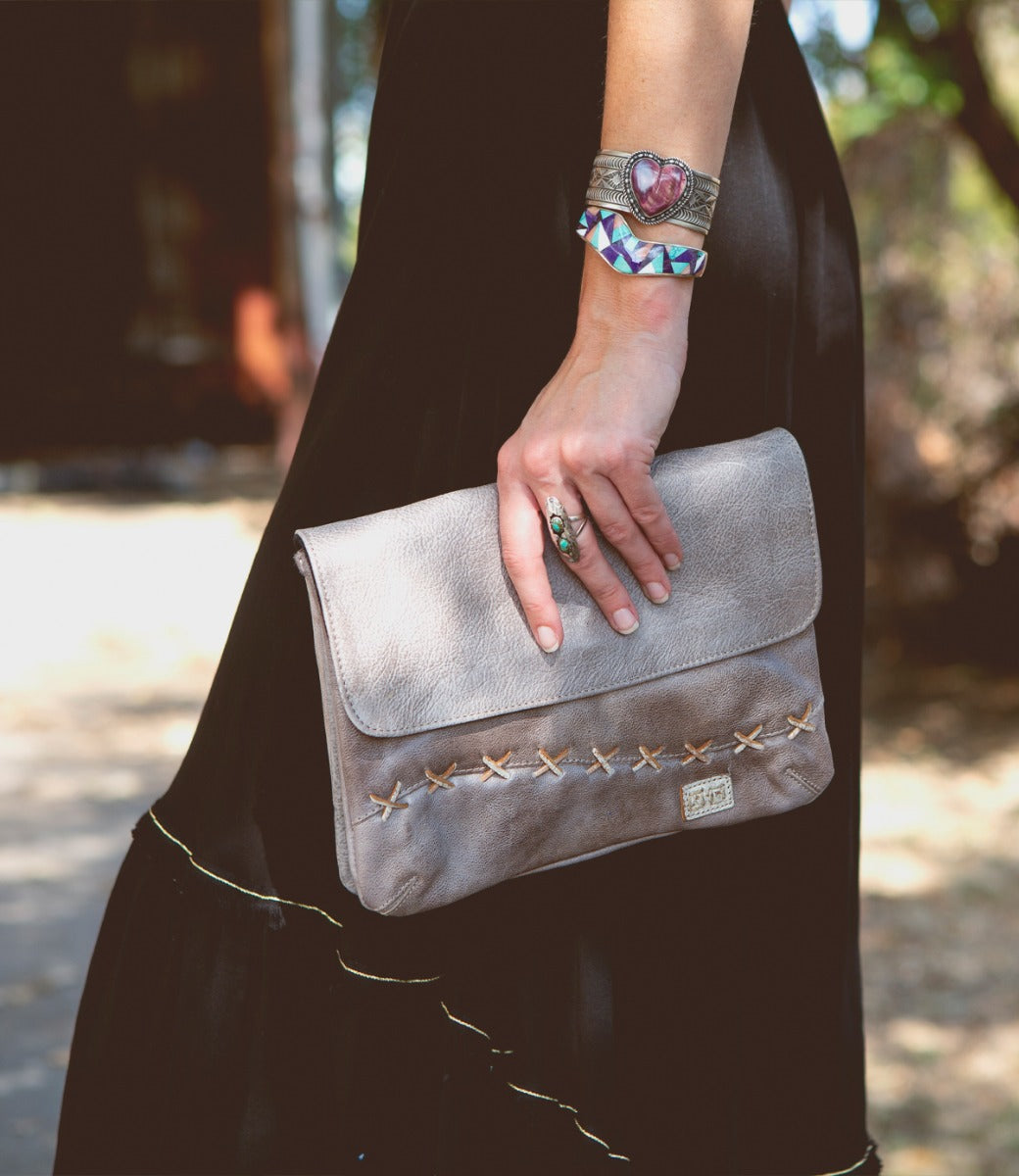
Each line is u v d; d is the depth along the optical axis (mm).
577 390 987
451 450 1101
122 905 1159
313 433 1134
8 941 3314
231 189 14297
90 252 14477
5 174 14141
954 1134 2924
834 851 1190
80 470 13242
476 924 1118
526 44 1086
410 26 1131
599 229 981
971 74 5766
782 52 1147
